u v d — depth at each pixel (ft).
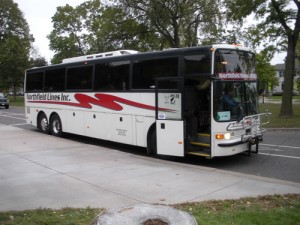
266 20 70.28
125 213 13.29
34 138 48.80
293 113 79.05
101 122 44.09
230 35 101.24
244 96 34.81
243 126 33.88
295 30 68.90
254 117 35.76
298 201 20.39
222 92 32.48
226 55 33.17
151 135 37.55
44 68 56.08
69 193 23.08
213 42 101.55
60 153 37.04
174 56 34.71
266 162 34.68
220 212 18.53
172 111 34.17
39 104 57.88
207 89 33.12
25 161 33.09
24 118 90.53
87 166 30.89
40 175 27.86
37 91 58.29
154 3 94.94
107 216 13.05
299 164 33.60
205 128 33.58
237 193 22.77
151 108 37.04
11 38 200.95
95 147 40.93
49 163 32.17
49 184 25.26
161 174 28.02
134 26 104.68
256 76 36.94
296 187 24.11
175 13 98.17
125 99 40.11
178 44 103.24
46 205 20.66
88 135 46.65
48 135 53.01
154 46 112.27
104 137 43.75
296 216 17.47
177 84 33.81
